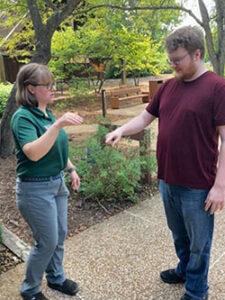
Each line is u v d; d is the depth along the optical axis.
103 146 4.60
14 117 2.27
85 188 4.31
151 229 3.74
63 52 11.64
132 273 3.03
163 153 2.36
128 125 2.58
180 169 2.28
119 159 4.42
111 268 3.11
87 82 13.16
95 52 11.79
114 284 2.90
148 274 3.01
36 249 2.49
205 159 2.24
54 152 2.35
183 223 2.58
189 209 2.33
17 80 2.31
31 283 2.59
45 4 6.80
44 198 2.36
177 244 2.71
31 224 2.42
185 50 2.10
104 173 4.20
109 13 8.44
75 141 7.05
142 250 3.37
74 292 2.77
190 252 2.52
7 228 3.81
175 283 2.86
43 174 2.33
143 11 8.45
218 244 3.39
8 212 4.16
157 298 2.72
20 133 2.21
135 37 11.28
